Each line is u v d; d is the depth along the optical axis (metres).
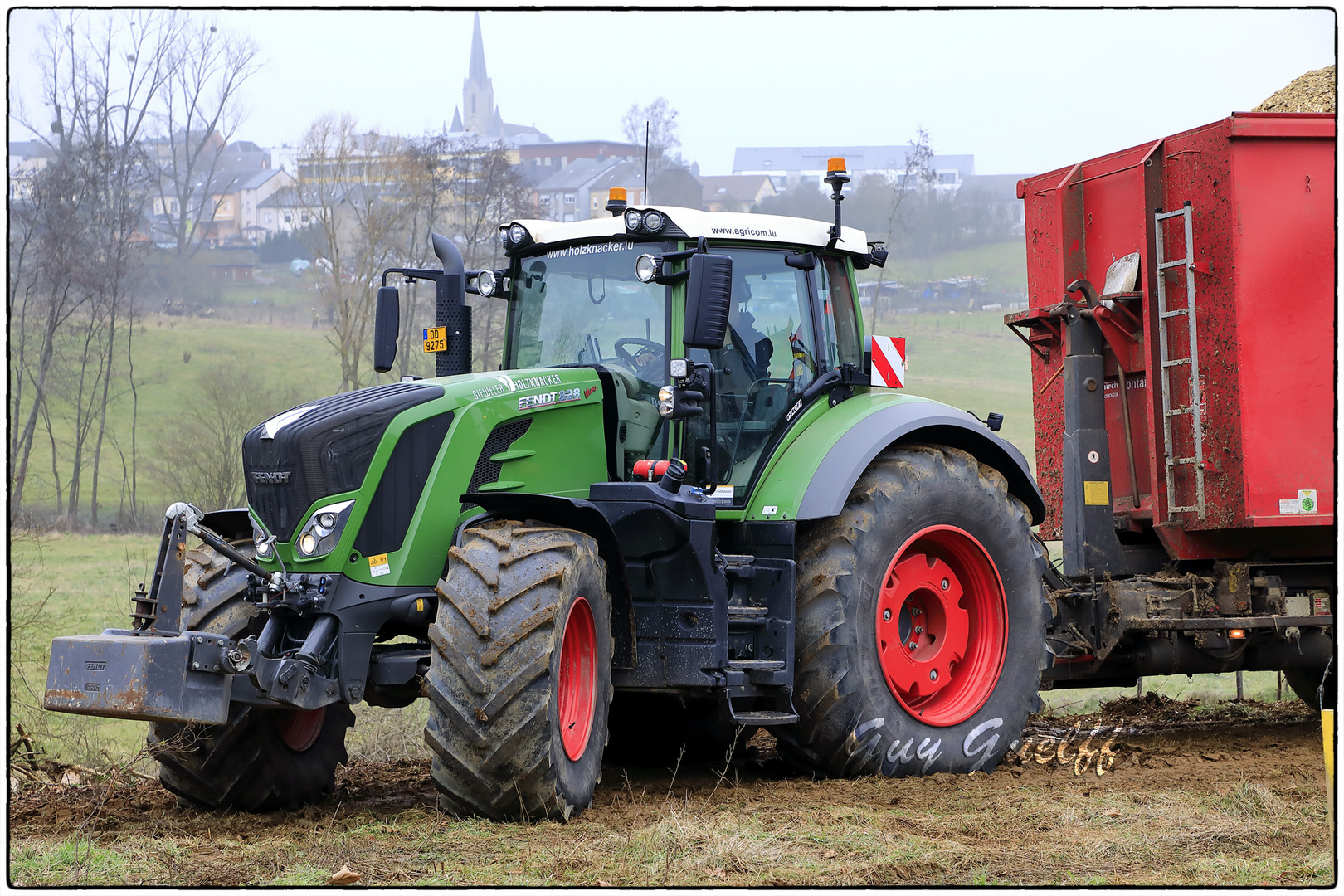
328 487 10.08
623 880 8.17
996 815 10.39
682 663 10.93
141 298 93.75
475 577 9.64
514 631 9.36
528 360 12.82
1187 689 23.42
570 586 9.76
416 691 10.83
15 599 19.77
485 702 9.27
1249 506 13.87
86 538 53.16
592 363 12.40
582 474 11.62
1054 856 9.04
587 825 9.53
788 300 13.01
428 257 79.00
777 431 12.61
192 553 11.27
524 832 9.34
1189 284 14.21
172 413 79.75
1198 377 14.27
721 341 10.74
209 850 9.20
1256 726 16.27
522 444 11.19
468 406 10.84
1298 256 14.07
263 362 92.31
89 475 71.31
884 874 8.46
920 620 13.05
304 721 11.61
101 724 19.19
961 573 13.36
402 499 10.42
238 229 126.69
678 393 11.24
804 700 11.90
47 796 11.82
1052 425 16.69
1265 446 13.96
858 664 11.92
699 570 10.86
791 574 11.69
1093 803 10.80
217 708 9.14
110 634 9.20
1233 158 13.91
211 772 10.88
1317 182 14.16
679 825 9.32
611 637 10.59
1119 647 15.03
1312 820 10.23
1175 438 14.59
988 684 13.09
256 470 10.31
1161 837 9.60
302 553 10.05
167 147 102.12
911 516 12.52
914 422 12.77
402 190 76.56
